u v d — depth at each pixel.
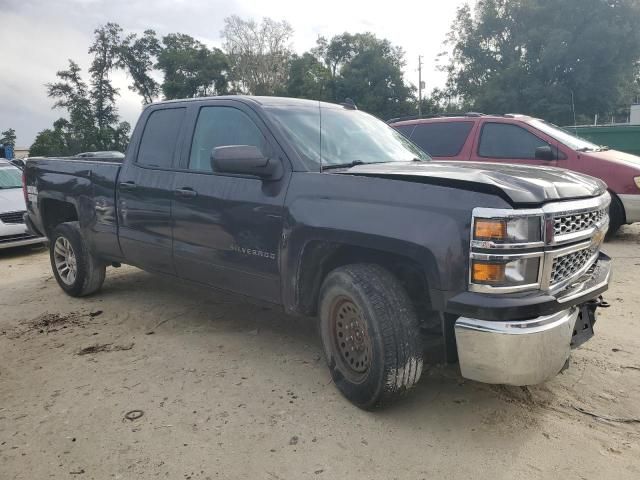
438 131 8.46
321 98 49.91
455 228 2.78
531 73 37.12
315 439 3.01
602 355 3.99
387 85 49.78
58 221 6.19
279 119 3.88
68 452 2.96
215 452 2.92
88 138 54.62
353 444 2.96
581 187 3.16
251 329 4.72
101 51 56.62
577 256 3.16
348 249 3.39
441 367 3.85
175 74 54.88
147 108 4.94
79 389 3.68
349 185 3.26
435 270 2.83
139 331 4.77
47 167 5.91
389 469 2.74
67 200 5.57
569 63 35.50
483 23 40.31
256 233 3.71
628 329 4.48
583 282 3.12
